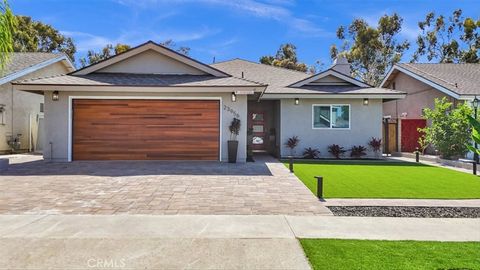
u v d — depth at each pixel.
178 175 9.95
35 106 19.53
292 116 16.41
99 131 13.13
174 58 14.62
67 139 13.00
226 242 4.56
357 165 13.41
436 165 13.65
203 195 7.42
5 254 4.14
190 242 4.55
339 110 16.44
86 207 6.36
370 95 15.74
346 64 20.17
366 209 6.46
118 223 5.34
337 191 8.09
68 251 4.23
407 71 19.94
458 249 4.34
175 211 6.13
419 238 4.79
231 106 13.30
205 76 14.50
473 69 20.27
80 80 12.94
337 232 5.00
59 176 9.66
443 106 14.67
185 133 13.30
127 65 14.65
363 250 4.28
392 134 20.14
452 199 7.33
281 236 4.80
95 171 10.59
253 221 5.50
